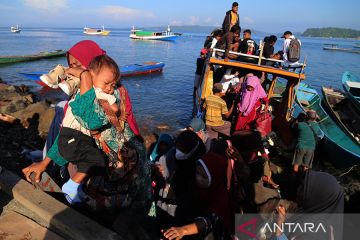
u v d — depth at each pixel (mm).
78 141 2922
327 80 29562
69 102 2918
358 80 20719
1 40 64688
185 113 16094
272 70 9570
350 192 7465
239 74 11047
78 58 2936
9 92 15797
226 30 11570
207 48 13555
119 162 3107
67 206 3762
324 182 2574
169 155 4516
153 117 15102
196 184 2922
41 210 3699
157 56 41719
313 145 8625
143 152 3391
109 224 3605
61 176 4328
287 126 10188
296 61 11312
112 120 2865
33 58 30078
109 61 2725
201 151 3932
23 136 9078
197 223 2803
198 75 13664
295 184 8297
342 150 9859
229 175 2805
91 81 2629
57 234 3533
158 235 3633
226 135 8539
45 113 9961
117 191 3234
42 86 20391
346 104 16266
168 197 3941
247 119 8656
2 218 3697
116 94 3004
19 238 3398
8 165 6555
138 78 24656
